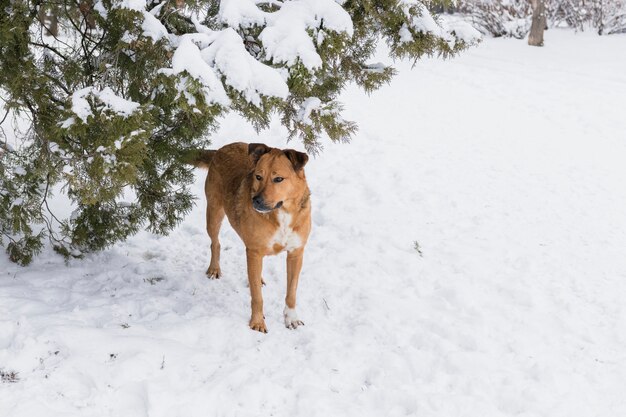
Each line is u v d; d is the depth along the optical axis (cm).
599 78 1270
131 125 349
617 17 1633
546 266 562
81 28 464
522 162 869
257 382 354
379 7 436
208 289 502
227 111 374
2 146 455
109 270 520
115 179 353
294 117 447
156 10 388
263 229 411
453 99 1170
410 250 594
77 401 325
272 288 511
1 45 366
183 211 539
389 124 1027
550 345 430
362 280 525
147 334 399
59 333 373
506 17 1753
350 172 820
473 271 546
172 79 345
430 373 389
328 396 353
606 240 624
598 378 391
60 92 423
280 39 376
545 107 1109
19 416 303
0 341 370
